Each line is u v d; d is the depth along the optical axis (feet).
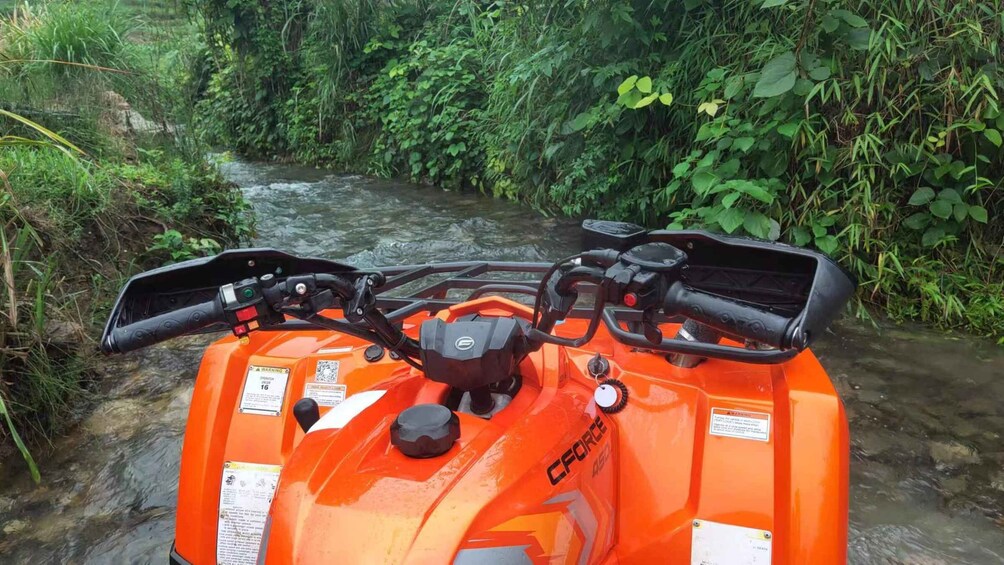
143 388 12.70
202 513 6.55
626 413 6.36
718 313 4.67
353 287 5.45
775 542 5.62
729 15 18.15
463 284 8.36
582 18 20.10
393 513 4.24
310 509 4.40
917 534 8.77
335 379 7.13
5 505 9.60
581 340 5.19
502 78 26.13
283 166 37.76
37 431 11.18
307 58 39.01
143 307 5.74
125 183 17.62
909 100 15.33
